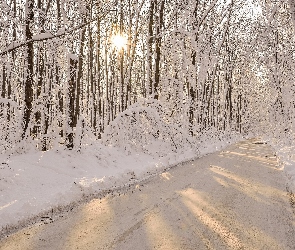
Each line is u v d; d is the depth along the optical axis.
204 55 29.80
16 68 20.14
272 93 35.69
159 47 24.53
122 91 25.44
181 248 4.78
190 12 28.03
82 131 16.34
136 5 25.34
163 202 7.84
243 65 49.06
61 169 12.44
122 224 6.06
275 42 30.36
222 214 6.71
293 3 14.72
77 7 14.36
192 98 28.27
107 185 10.33
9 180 9.74
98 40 30.52
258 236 5.35
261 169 14.44
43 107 15.46
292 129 27.97
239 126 65.50
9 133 14.66
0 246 5.11
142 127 20.47
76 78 16.75
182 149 21.64
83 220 6.42
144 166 15.34
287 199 8.21
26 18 14.06
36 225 6.20
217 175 12.48
